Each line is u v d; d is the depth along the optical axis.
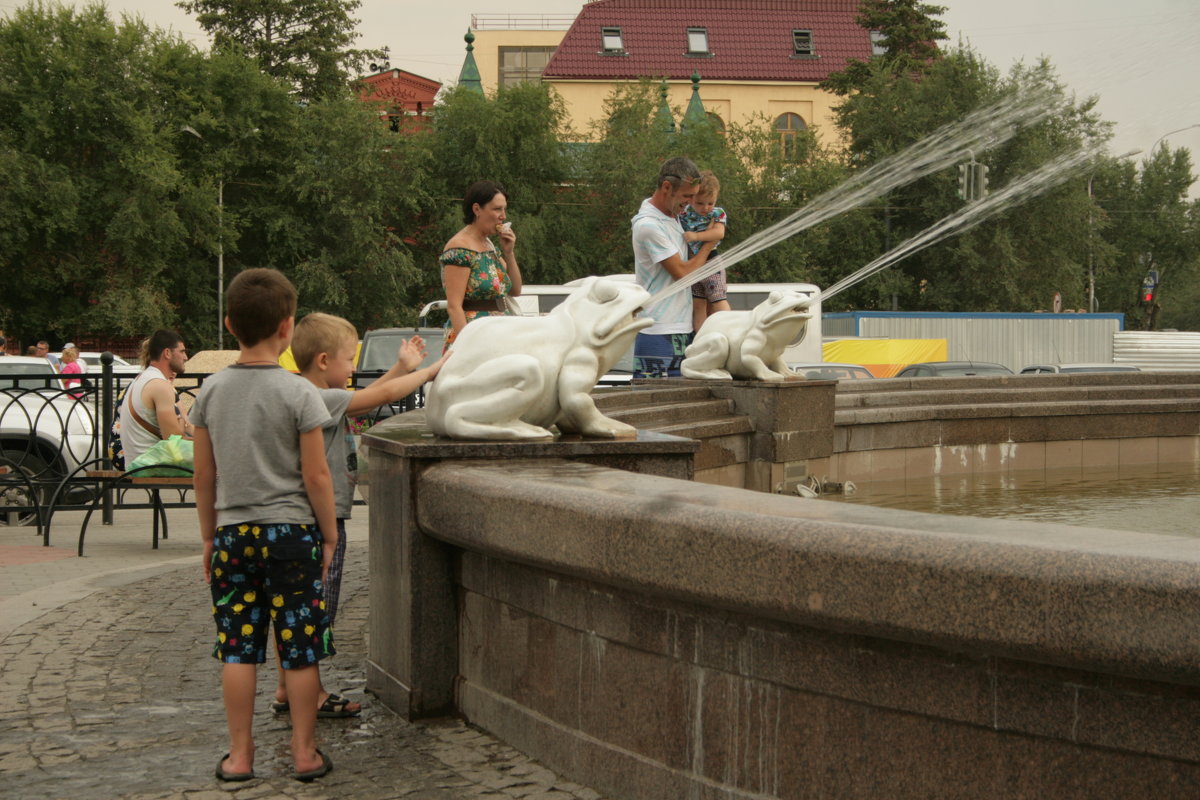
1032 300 45.41
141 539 9.56
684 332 8.33
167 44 43.72
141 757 3.90
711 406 7.61
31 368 16.61
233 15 56.09
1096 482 8.36
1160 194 59.34
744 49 67.62
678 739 3.12
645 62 67.06
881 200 44.66
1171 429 9.84
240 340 3.83
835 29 69.06
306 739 3.68
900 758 2.62
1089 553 2.25
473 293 6.04
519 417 4.22
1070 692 2.37
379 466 4.43
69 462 11.36
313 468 3.74
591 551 3.17
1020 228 44.78
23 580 7.46
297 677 3.69
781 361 8.02
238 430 3.72
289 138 45.12
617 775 3.31
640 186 46.75
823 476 8.12
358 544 8.85
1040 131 33.25
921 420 8.99
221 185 43.19
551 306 32.31
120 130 40.78
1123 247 59.75
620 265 47.28
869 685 2.66
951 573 2.38
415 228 48.28
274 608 3.72
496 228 6.08
